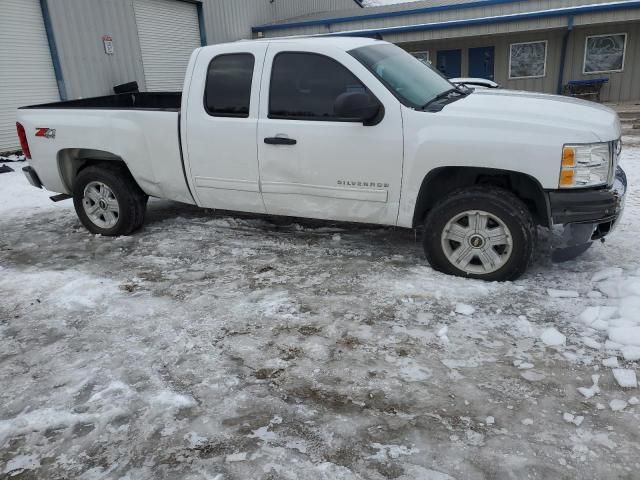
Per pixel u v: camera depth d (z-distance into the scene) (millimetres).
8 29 11820
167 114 5188
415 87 4594
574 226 4020
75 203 6016
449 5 17734
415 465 2473
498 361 3236
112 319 3992
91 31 13805
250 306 4062
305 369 3248
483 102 4402
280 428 2756
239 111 4867
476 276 4258
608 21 15727
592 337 3428
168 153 5277
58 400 3082
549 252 4734
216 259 5082
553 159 3812
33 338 3799
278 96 4684
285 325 3762
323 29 19906
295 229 5809
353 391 3023
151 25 15781
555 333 3441
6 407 3055
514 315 3732
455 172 4367
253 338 3619
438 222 4258
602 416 2736
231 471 2490
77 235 6137
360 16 19109
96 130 5555
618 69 17297
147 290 4473
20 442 2771
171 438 2727
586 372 3092
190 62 5078
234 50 4867
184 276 4727
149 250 5445
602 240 4418
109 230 5930
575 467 2418
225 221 6211
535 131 3867
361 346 3459
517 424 2707
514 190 4223
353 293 4184
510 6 17047
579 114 4051
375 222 4625
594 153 3803
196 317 3945
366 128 4340
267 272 4691
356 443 2627
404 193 4359
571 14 15992
